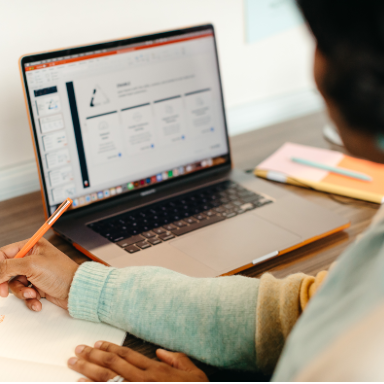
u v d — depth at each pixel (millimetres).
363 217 854
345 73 339
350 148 397
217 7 1159
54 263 617
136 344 581
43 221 872
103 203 863
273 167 1029
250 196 901
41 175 790
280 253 728
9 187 980
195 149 964
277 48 1317
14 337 564
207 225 799
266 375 534
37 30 920
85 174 836
